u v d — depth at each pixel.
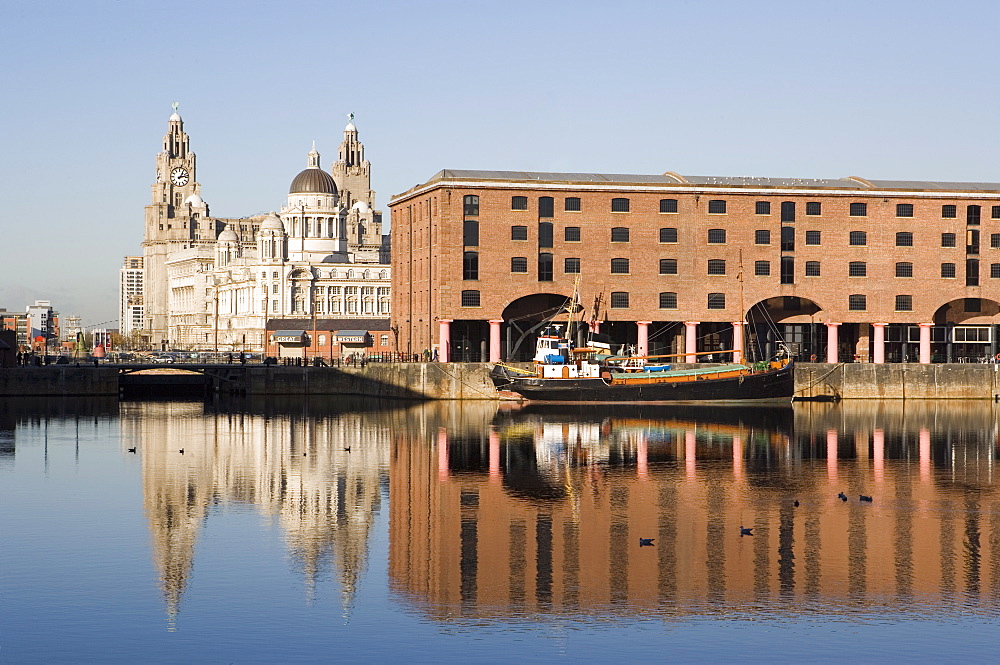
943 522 69.75
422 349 175.25
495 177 166.25
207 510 74.38
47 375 181.62
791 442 110.44
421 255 175.38
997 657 46.19
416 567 58.94
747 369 157.00
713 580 56.56
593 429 123.31
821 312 170.75
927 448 105.88
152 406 161.88
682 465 93.88
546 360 156.75
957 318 174.62
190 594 54.25
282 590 55.03
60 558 60.88
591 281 165.00
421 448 106.19
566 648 47.16
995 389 166.50
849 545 63.50
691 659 46.00
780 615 51.12
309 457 99.94
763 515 71.81
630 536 65.88
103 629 49.31
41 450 105.94
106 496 79.81
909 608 52.12
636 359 165.38
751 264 167.62
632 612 51.59
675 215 166.38
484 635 48.66
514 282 163.38
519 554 61.69
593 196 164.62
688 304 166.88
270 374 185.25
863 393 165.62
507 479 86.56
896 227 170.38
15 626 49.62
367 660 45.88
